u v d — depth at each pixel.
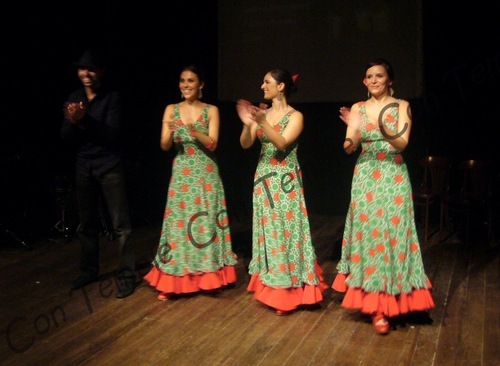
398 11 5.73
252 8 6.20
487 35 5.45
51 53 5.77
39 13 5.63
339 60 6.00
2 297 4.02
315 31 6.03
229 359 3.04
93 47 5.94
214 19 6.33
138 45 6.12
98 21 5.92
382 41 5.82
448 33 5.57
